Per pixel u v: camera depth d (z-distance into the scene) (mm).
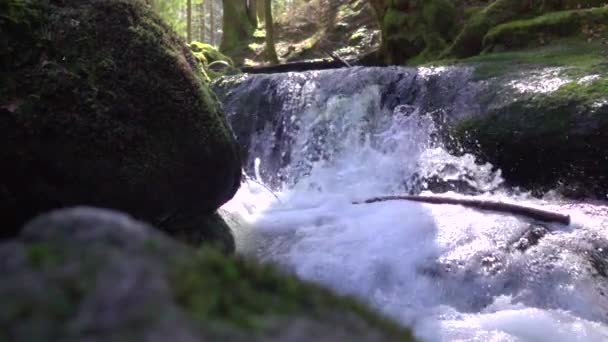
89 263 703
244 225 6574
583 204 6324
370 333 816
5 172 4422
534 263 4926
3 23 4535
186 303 696
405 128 8391
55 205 4574
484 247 5191
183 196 5000
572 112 6801
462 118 7762
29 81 4527
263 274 831
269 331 706
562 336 4105
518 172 7211
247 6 25672
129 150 4703
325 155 9102
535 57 8969
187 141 4949
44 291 655
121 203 4711
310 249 5715
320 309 816
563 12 10492
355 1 23031
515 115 7223
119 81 4781
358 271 5215
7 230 4613
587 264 4875
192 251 809
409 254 5262
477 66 8664
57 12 4797
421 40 13148
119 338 619
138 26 5016
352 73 9406
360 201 7008
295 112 9617
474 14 12664
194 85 5121
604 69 7508
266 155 9648
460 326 4270
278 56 22094
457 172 7617
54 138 4488
